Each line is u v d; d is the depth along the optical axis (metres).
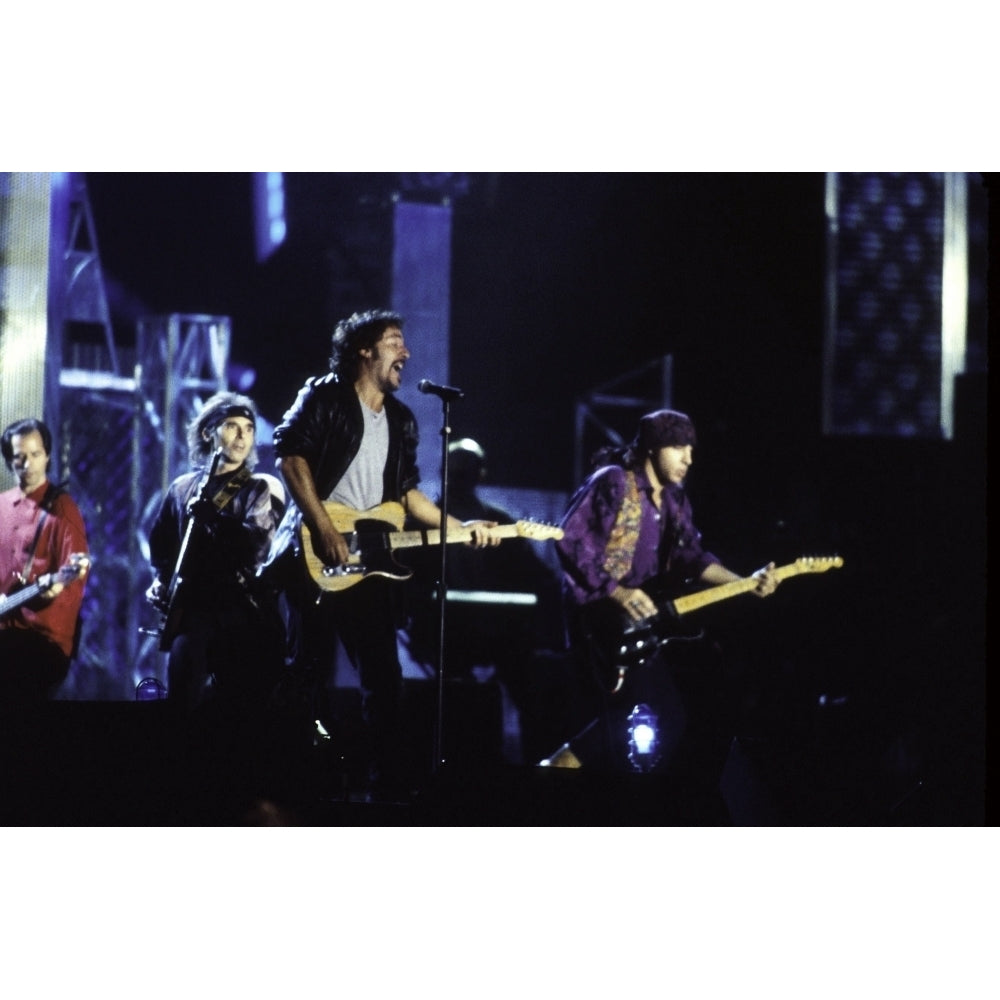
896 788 17.16
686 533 18.78
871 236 29.16
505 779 12.68
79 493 30.12
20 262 21.00
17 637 18.72
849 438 28.75
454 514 25.05
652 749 17.72
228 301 32.59
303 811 13.06
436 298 31.05
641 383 33.03
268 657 16.77
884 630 25.78
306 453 15.91
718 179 30.22
